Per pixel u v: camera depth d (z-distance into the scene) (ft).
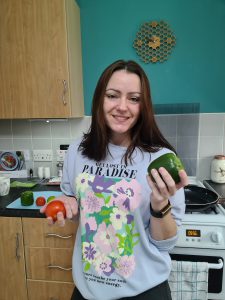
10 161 6.64
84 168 2.94
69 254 4.78
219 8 5.61
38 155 6.59
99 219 2.72
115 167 2.79
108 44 6.05
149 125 2.75
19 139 6.61
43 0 4.93
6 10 5.04
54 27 4.99
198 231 3.94
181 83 5.96
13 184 5.94
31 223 4.73
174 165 2.10
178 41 5.81
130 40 5.97
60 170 6.48
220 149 6.04
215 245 3.91
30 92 5.26
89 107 6.32
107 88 2.63
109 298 2.70
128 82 2.53
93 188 2.76
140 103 2.66
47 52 5.08
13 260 4.92
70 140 6.47
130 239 2.64
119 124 2.68
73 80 5.44
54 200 2.92
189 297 3.98
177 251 4.07
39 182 6.25
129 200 2.62
